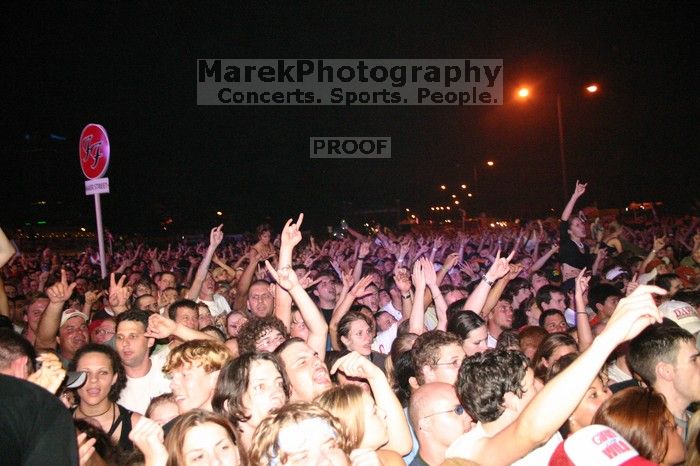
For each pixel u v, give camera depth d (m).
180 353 3.94
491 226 31.55
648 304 2.57
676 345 3.76
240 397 3.39
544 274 10.37
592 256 10.54
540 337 5.36
